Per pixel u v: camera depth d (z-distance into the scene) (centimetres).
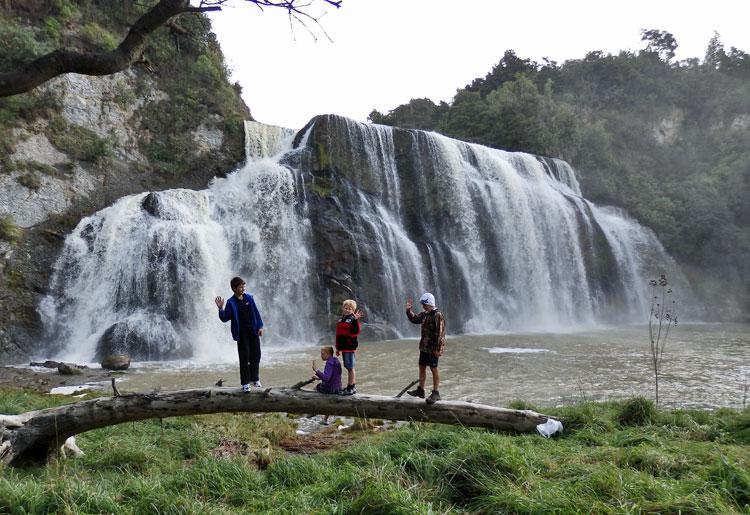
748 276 4288
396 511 465
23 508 501
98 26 3098
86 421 727
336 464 654
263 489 579
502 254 3419
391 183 3228
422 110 6556
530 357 1928
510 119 4781
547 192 3828
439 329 828
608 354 2005
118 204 2478
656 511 450
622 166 5047
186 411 754
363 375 1576
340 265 2714
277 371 1683
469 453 593
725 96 6481
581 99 5978
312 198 2870
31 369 1800
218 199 2777
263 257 2642
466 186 3394
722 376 1531
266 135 3400
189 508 503
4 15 2683
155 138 3041
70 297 2250
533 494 491
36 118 2559
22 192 2336
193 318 2344
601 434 788
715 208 4541
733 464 537
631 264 4088
